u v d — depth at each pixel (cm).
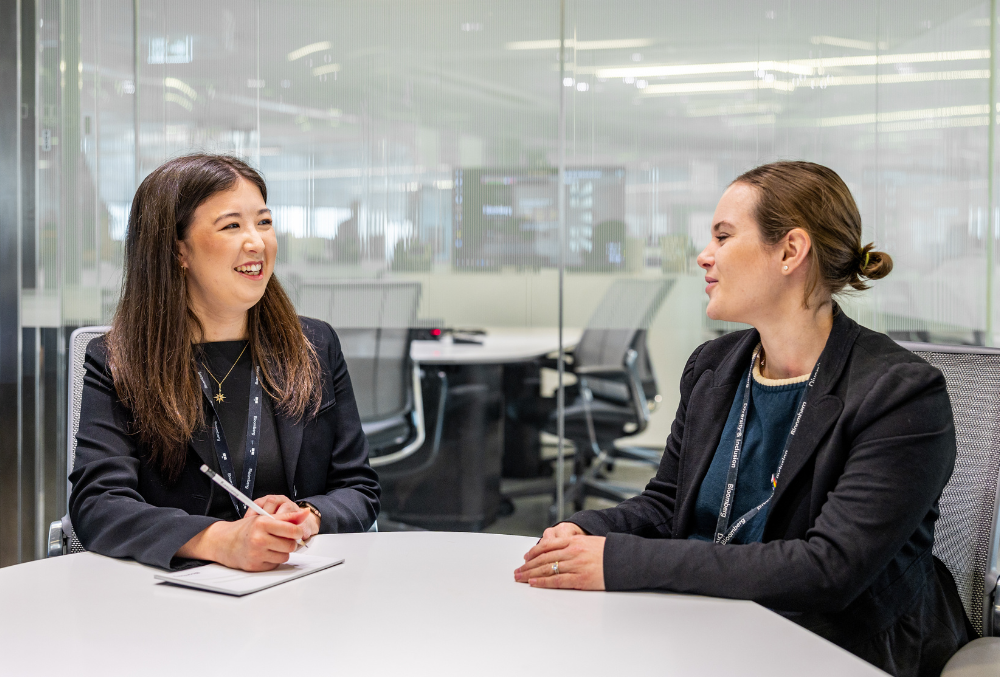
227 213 143
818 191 121
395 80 314
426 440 322
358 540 124
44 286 282
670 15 305
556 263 316
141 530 116
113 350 144
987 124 288
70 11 283
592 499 319
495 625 89
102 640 85
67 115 285
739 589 99
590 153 312
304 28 310
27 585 103
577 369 318
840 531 104
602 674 77
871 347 118
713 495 128
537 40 311
